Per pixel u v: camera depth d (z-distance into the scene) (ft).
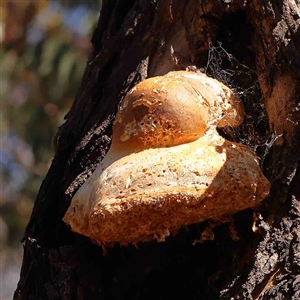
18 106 9.12
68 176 4.05
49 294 3.84
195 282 3.83
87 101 4.15
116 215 3.35
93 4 9.02
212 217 3.51
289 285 3.44
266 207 3.62
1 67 8.86
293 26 3.75
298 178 3.61
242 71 3.92
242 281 3.55
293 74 3.70
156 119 3.50
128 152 3.51
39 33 9.04
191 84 3.60
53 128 8.78
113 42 4.15
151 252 3.84
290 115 3.67
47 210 4.10
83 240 3.92
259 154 3.79
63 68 8.49
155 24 4.02
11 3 9.07
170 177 3.36
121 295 3.91
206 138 3.54
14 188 10.03
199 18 3.91
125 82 4.05
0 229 10.03
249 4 3.83
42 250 3.99
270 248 3.55
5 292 14.33
